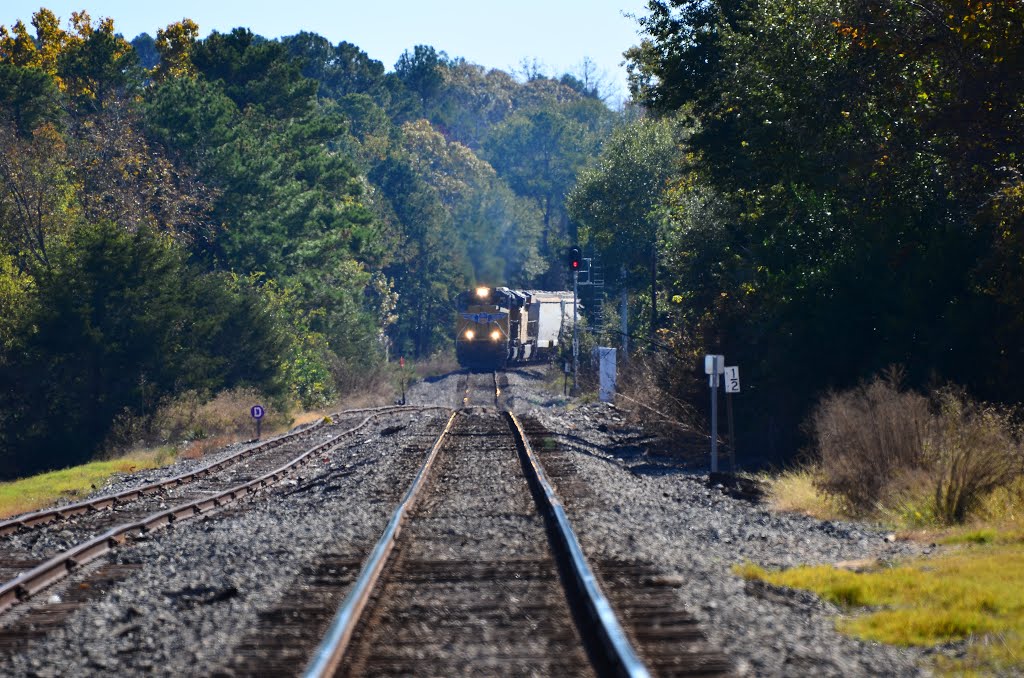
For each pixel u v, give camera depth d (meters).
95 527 64.88
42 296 171.25
